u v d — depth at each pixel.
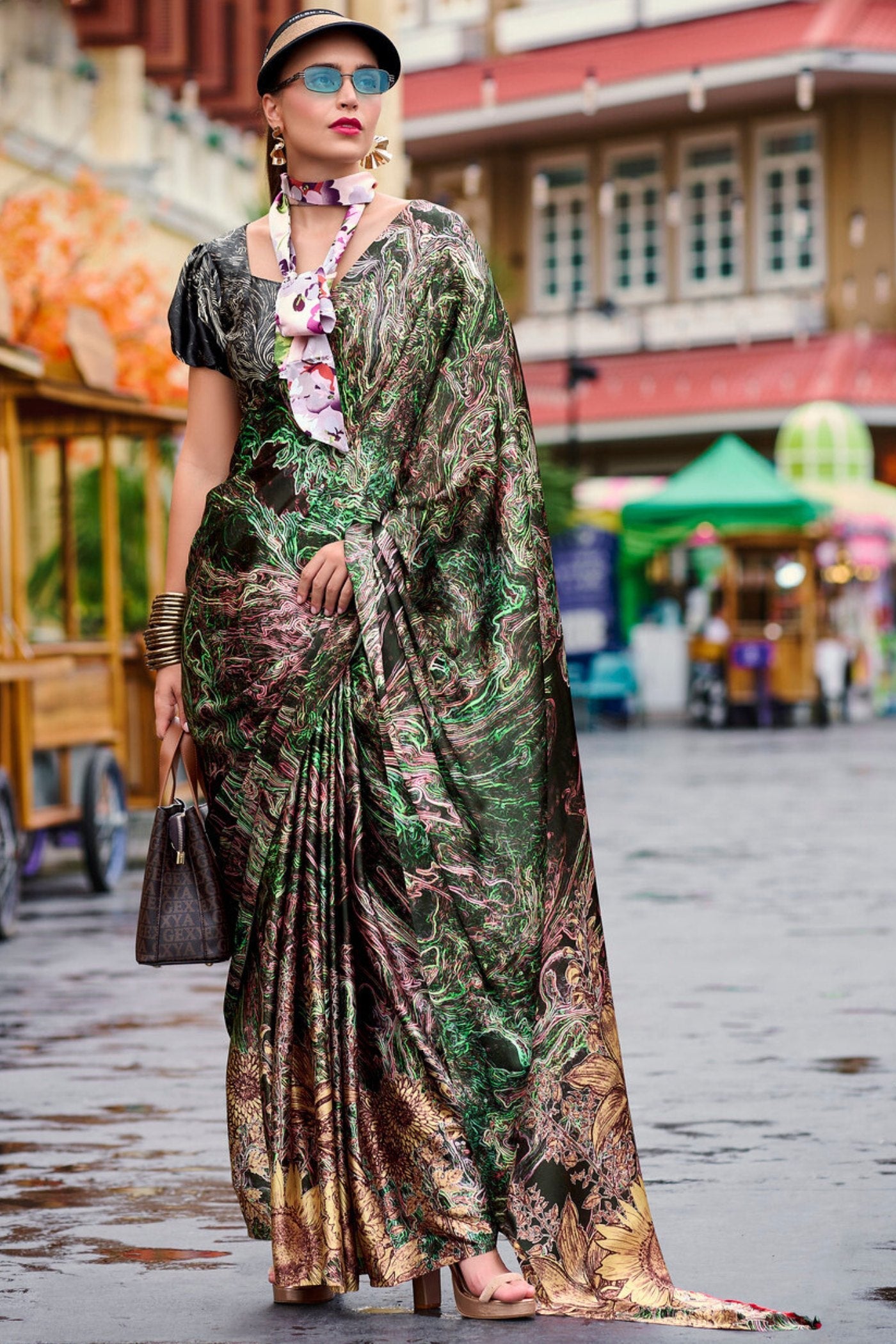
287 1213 5.72
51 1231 6.75
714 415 56.78
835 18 55.53
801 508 41.50
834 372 55.91
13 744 15.65
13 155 28.22
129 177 30.83
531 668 5.83
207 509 5.91
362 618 5.75
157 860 5.87
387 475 5.80
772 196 58.44
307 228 5.88
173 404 19.23
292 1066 5.72
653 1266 5.75
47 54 29.17
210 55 29.78
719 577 44.78
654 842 20.11
